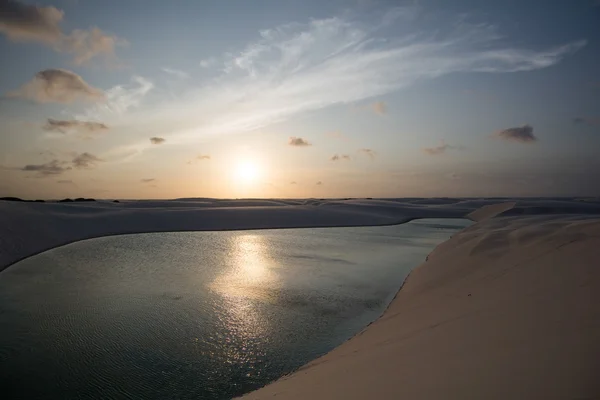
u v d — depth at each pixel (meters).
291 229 51.41
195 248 32.41
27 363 10.37
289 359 10.65
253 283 19.59
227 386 9.13
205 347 11.49
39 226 35.28
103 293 17.44
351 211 70.94
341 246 33.94
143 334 12.51
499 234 21.31
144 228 46.59
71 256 27.55
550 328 6.27
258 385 9.14
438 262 19.84
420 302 13.75
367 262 25.62
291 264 24.97
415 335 9.02
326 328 13.10
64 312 14.62
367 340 10.65
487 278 13.68
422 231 49.00
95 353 11.01
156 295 17.20
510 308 8.70
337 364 8.60
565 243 15.23
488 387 4.49
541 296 9.02
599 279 8.77
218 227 50.34
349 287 18.75
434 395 4.75
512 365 4.98
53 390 8.99
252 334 12.55
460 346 6.76
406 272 22.34
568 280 9.77
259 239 39.53
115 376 9.65
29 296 16.80
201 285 19.16
